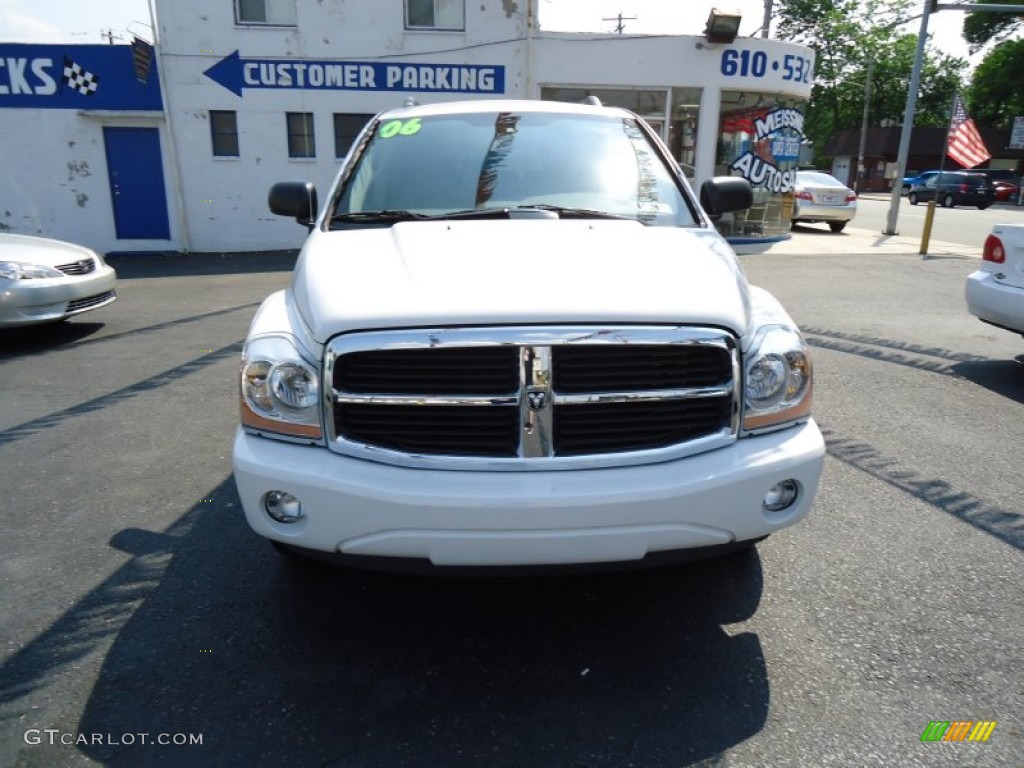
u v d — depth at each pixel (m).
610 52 15.09
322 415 2.45
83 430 5.01
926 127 57.56
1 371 6.46
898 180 18.47
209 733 2.33
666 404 2.47
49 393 5.84
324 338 2.42
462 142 3.85
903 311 8.98
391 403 2.40
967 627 2.85
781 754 2.24
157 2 14.41
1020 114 51.31
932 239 17.94
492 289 2.47
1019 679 2.57
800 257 14.12
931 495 3.96
